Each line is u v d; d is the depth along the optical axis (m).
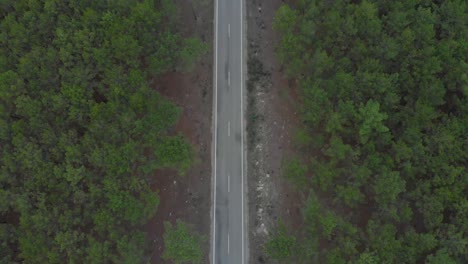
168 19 61.72
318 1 58.97
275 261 59.47
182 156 54.56
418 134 54.81
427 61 56.31
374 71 56.75
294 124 64.00
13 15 57.22
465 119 56.28
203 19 68.69
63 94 53.72
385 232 51.41
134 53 55.59
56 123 54.78
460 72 56.41
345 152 54.50
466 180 52.97
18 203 51.19
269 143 63.88
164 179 61.88
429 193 54.09
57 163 54.44
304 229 55.53
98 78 57.75
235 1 69.56
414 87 57.75
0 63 55.09
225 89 65.94
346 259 53.16
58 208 52.31
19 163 53.22
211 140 63.94
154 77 63.38
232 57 67.38
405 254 51.75
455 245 51.25
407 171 54.47
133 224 54.34
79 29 56.72
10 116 55.34
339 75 55.03
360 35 58.12
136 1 58.00
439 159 54.22
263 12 69.62
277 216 61.25
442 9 59.41
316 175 55.16
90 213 52.84
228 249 60.22
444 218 55.31
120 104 55.03
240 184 62.44
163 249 59.59
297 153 61.75
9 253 52.50
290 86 65.44
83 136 54.84
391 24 57.69
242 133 64.25
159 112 56.12
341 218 53.22
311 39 58.16
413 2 58.41
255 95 65.75
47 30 56.97
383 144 55.78
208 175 62.62
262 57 67.62
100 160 52.31
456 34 58.97
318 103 55.31
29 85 54.72
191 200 61.62
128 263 51.25
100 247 50.41
